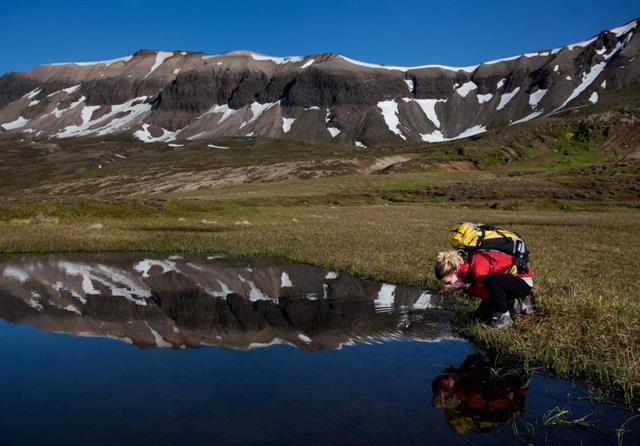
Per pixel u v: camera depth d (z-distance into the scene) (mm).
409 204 62500
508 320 7504
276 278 12750
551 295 9336
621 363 6027
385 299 10078
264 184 89375
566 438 4266
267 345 6719
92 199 34906
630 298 9477
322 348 6637
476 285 7148
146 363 5852
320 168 118812
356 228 27297
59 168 155750
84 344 6738
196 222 30125
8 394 4887
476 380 5578
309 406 4688
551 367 6156
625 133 122438
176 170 131125
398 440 4090
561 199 63344
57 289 11188
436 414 4629
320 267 14789
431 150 136375
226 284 11938
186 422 4281
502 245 6980
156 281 12281
